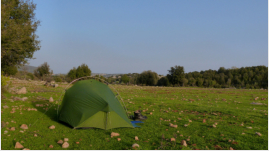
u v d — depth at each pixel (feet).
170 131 26.50
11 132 22.77
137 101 55.77
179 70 205.77
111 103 27.63
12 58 63.41
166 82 212.02
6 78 53.52
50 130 24.80
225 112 40.70
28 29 59.82
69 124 26.81
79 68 190.49
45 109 37.65
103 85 31.73
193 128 28.35
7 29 50.08
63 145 19.40
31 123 27.45
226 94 87.92
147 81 224.53
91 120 26.09
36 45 66.69
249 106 51.11
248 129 28.71
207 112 41.14
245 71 208.33
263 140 23.58
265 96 78.84
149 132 25.71
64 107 29.60
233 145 21.88
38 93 64.49
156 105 48.98
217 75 217.97
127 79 221.25
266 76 186.50
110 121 26.45
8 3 56.65
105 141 21.66
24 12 64.39
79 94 28.99
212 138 24.03
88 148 19.45
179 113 39.19
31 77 201.36
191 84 211.20
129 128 27.17
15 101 43.78
